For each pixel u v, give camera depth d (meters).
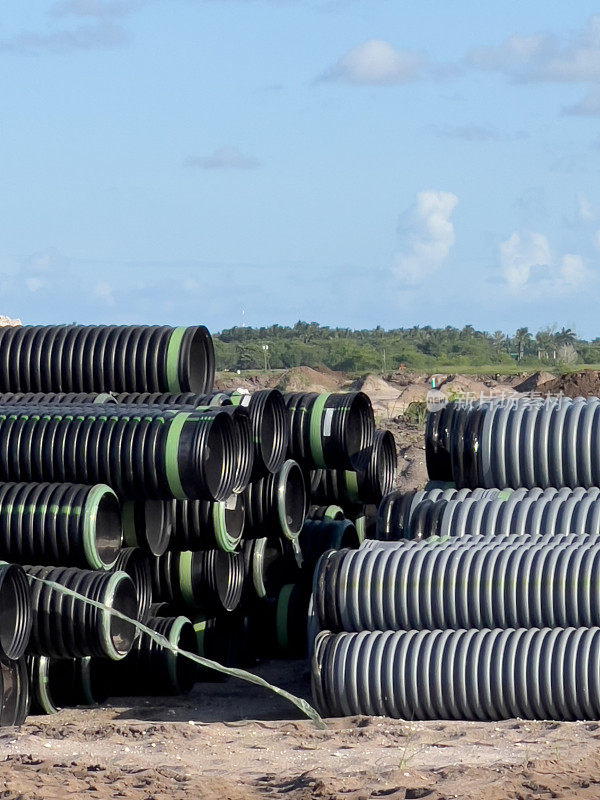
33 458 41.81
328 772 30.44
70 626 39.03
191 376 51.78
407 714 37.16
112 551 42.06
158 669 44.06
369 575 38.75
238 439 44.91
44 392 50.94
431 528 42.44
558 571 37.28
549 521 40.94
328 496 54.12
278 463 47.88
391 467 58.03
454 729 35.25
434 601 38.03
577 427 44.03
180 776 30.67
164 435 41.50
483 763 31.52
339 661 37.81
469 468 45.16
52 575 39.97
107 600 39.31
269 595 50.56
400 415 121.44
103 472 41.59
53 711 41.25
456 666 36.72
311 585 51.75
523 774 29.97
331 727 36.62
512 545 38.94
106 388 50.22
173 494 41.91
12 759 32.28
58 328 51.84
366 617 38.66
